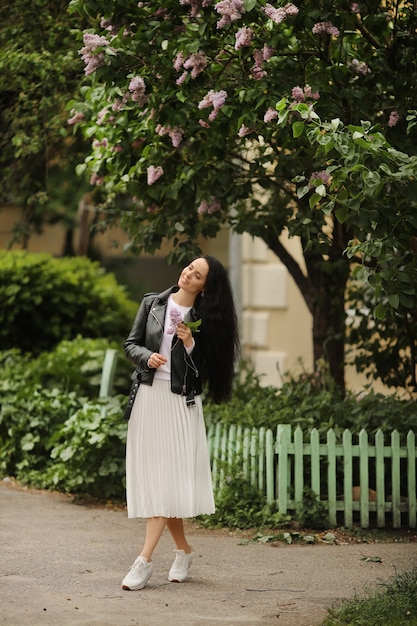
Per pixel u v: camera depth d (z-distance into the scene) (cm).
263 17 836
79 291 1680
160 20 862
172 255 1075
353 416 1088
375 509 1002
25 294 1614
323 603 709
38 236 2623
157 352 746
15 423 1259
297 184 1046
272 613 679
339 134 705
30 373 1380
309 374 1276
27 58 1130
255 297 1861
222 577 787
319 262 1245
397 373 1241
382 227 745
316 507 988
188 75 852
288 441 1005
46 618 655
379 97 926
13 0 1134
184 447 743
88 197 2109
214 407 1156
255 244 1859
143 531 965
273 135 959
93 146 1071
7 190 1391
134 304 1830
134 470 745
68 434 1168
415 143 892
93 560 831
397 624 630
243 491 1020
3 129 1259
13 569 792
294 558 865
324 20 859
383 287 750
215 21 840
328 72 891
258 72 860
